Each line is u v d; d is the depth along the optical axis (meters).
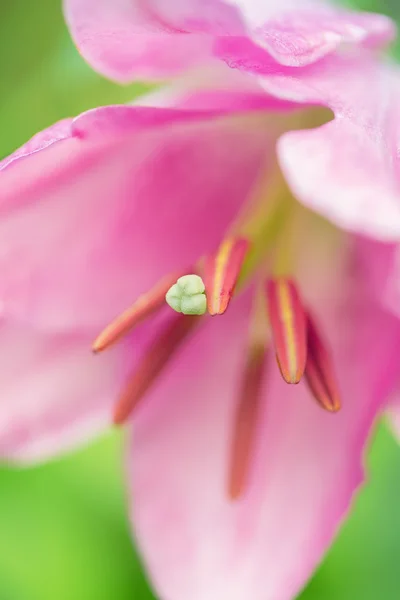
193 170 0.41
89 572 0.47
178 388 0.42
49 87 0.47
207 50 0.39
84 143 0.38
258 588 0.41
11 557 0.47
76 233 0.40
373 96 0.38
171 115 0.38
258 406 0.41
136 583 0.47
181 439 0.42
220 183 0.42
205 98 0.39
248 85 0.39
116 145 0.39
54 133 0.37
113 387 0.42
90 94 0.46
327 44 0.38
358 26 0.39
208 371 0.42
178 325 0.41
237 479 0.41
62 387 0.42
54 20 0.47
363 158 0.36
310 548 0.41
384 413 0.40
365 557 0.47
